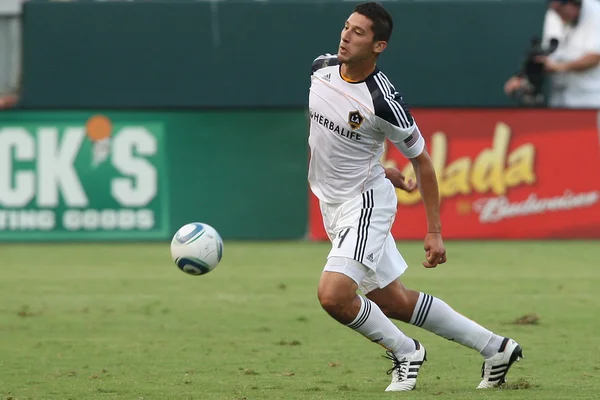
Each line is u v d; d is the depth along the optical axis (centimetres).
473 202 6269
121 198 6216
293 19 6744
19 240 6212
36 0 6731
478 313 3734
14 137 6147
